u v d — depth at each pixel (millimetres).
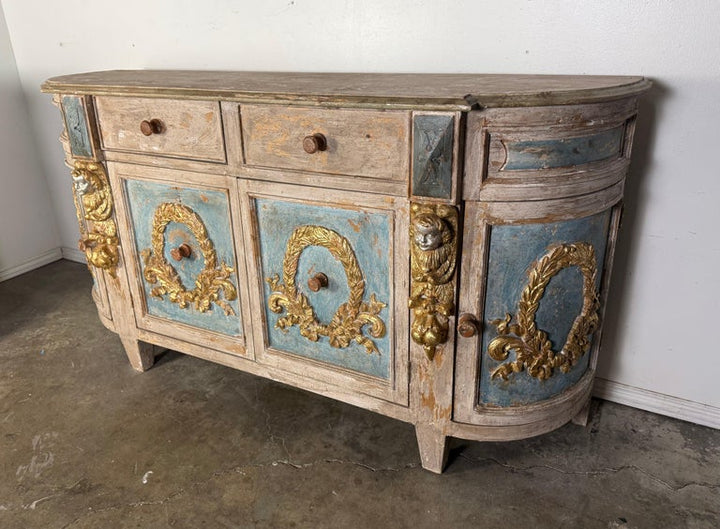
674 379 1682
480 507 1406
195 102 1444
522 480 1486
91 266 1939
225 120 1416
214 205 1548
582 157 1210
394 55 1735
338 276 1439
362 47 1774
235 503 1432
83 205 1802
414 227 1229
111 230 1769
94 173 1698
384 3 1696
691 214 1512
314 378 1586
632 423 1692
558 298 1334
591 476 1494
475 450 1598
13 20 2500
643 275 1622
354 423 1721
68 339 2221
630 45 1446
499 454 1579
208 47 2051
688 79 1413
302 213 1418
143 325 1887
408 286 1340
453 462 1555
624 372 1750
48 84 1643
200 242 1616
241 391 1889
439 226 1191
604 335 1733
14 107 2639
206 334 1747
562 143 1174
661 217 1548
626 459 1549
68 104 1628
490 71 1622
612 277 1659
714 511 1375
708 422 1662
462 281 1283
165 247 1711
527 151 1163
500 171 1177
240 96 1338
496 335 1333
